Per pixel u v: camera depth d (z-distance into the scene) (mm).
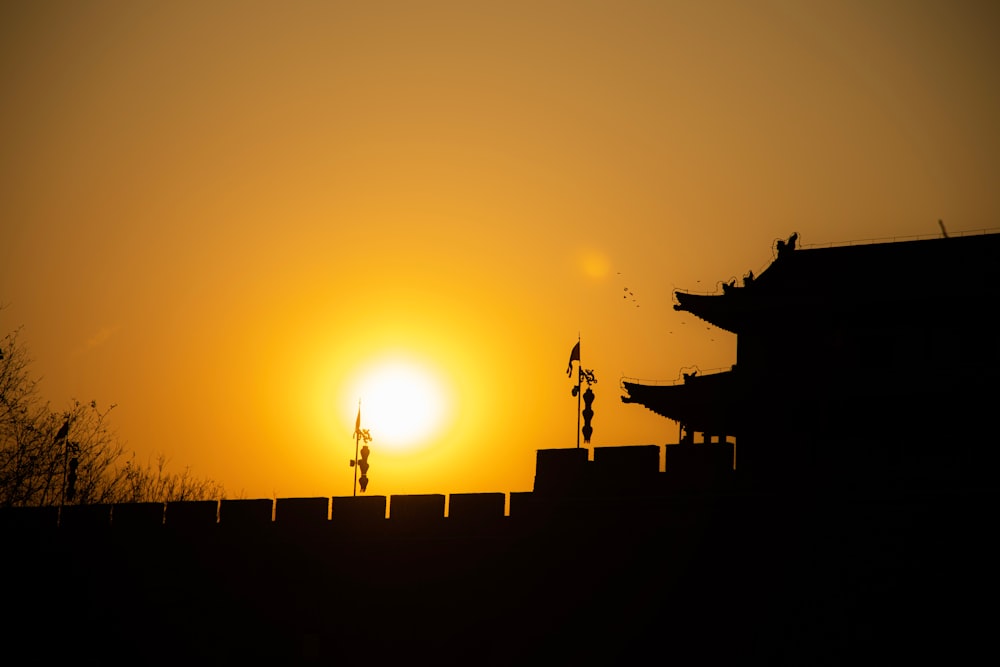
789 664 76562
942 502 75625
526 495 86312
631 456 84375
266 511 92750
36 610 95312
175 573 93625
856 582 76375
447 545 87125
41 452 103625
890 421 88688
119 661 93000
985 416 86062
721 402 92312
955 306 88312
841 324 91625
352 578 89125
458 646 85188
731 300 94312
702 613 79625
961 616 73500
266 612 90750
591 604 82562
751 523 79750
